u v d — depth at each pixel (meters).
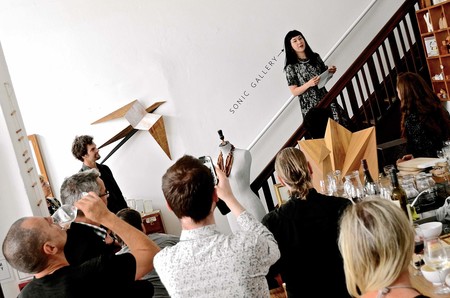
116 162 7.39
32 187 3.99
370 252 1.67
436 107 4.29
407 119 4.37
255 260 2.19
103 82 7.27
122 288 2.29
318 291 2.78
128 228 2.42
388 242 1.65
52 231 2.31
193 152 7.45
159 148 7.40
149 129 7.25
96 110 7.28
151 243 2.43
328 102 5.76
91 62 7.24
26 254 2.21
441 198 3.54
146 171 7.41
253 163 7.57
